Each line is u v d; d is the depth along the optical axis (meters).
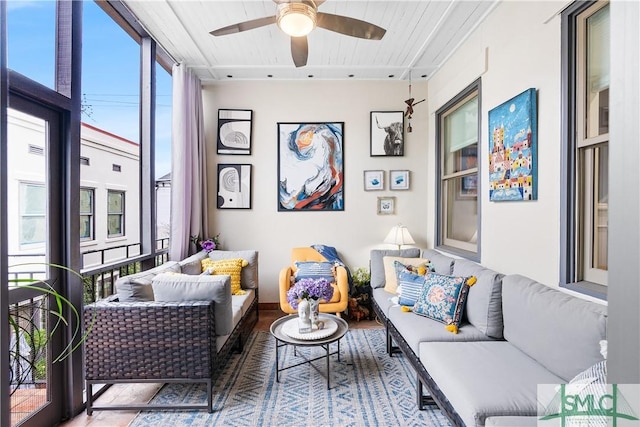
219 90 4.06
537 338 1.67
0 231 0.89
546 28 2.06
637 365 0.42
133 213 3.56
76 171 1.98
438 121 3.88
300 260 3.78
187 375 1.94
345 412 1.95
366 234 4.12
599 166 1.85
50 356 1.84
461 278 2.35
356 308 3.57
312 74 3.94
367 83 4.11
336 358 2.66
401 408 1.99
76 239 1.98
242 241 4.08
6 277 0.90
